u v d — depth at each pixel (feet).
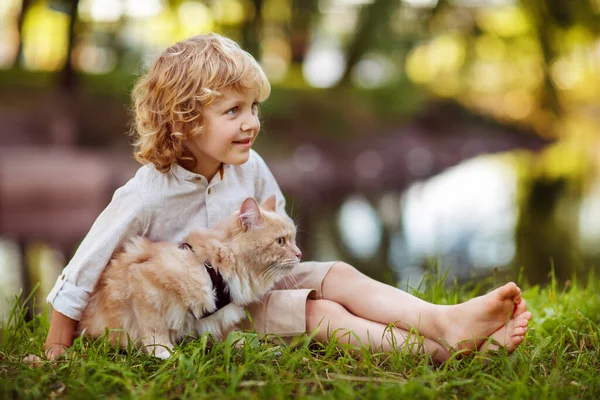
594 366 8.60
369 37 73.05
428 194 51.03
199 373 7.89
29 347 9.78
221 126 9.34
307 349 8.70
